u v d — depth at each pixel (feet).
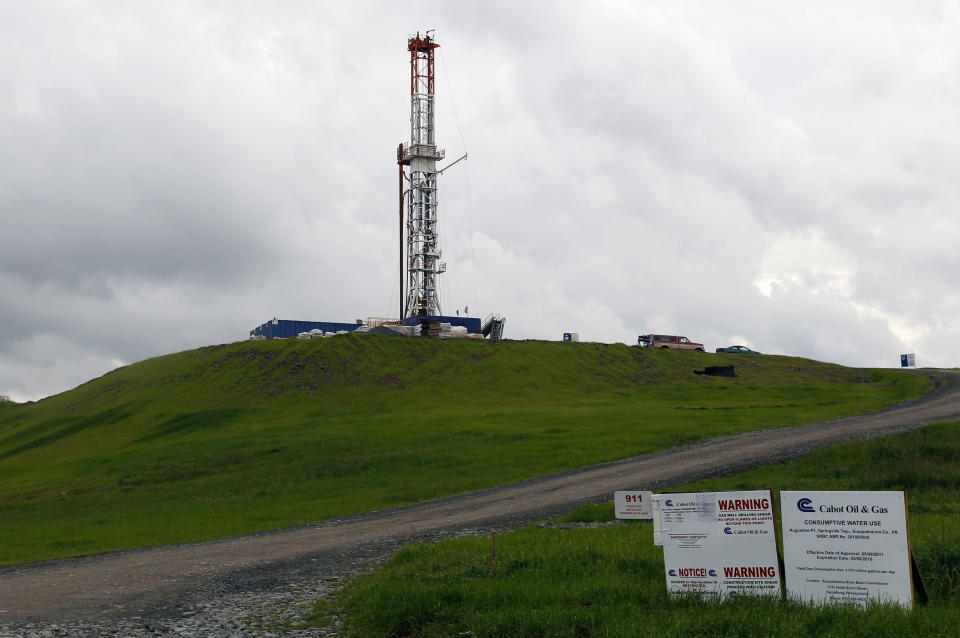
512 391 298.35
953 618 39.37
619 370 343.26
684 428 184.44
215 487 159.63
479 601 46.98
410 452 173.88
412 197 382.42
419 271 381.19
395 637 44.55
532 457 159.74
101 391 350.23
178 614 52.95
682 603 44.96
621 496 47.80
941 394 236.84
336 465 167.12
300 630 47.29
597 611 43.24
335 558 76.69
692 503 46.50
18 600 59.36
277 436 215.51
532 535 75.00
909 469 109.40
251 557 80.48
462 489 136.15
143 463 196.44
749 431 176.04
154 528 120.57
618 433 182.19
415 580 55.26
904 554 41.93
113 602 57.77
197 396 301.63
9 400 435.94
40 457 258.78
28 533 123.65
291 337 372.79
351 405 274.98
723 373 345.92
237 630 47.65
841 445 129.59
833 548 43.42
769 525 45.03
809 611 41.39
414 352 339.36
